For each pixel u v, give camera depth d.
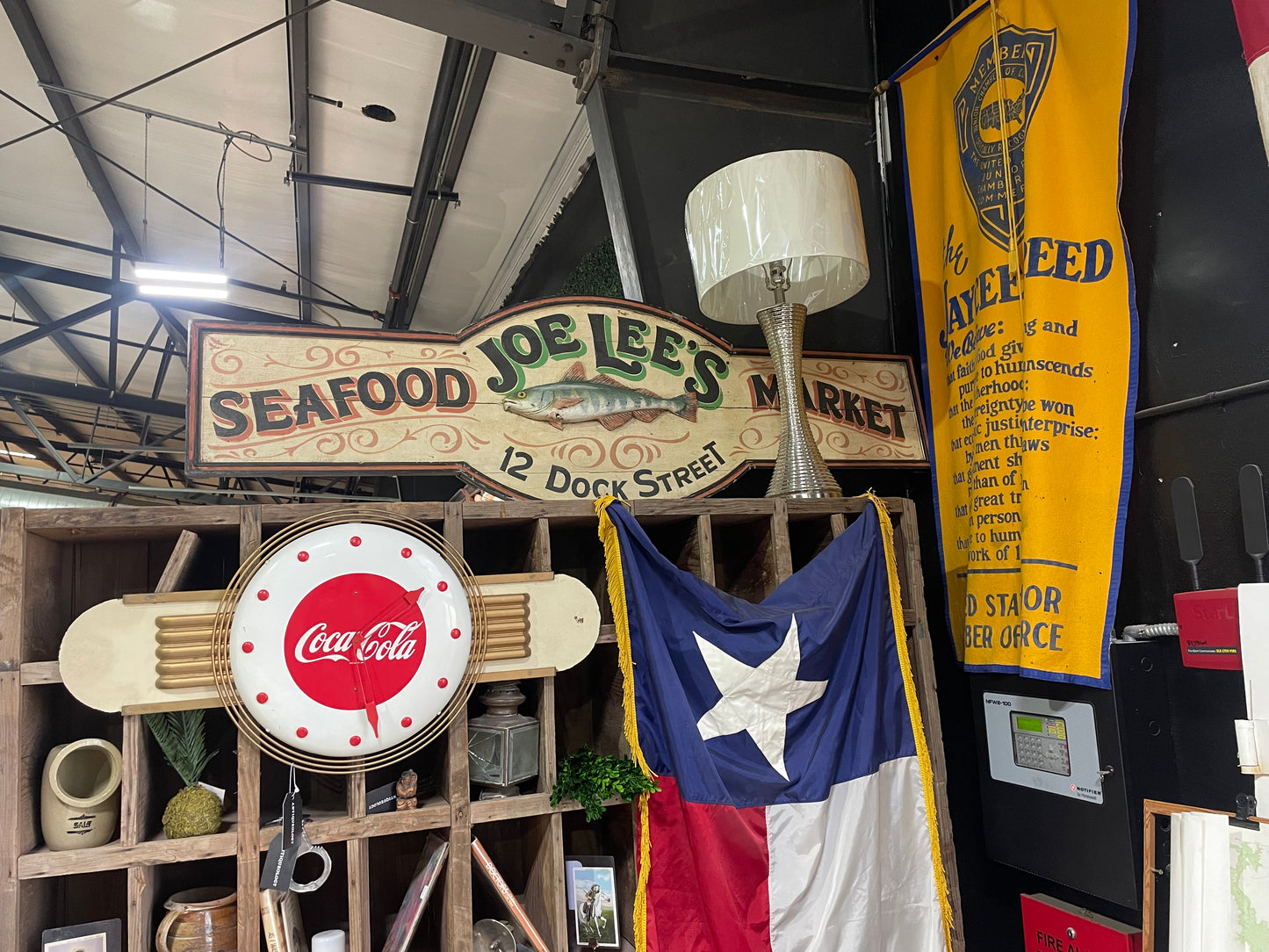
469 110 5.05
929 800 2.06
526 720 1.97
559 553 2.37
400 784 1.81
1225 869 1.58
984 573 2.43
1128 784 2.07
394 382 2.22
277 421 2.09
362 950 1.70
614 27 3.01
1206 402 2.11
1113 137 2.21
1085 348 2.21
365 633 1.75
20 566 1.65
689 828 1.83
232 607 1.70
